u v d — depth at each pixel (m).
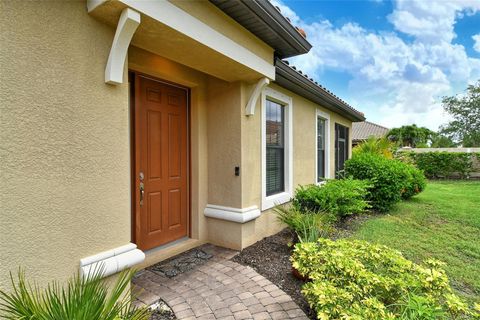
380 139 12.70
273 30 3.39
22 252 1.74
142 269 3.44
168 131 4.01
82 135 2.05
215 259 3.78
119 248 2.29
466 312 2.06
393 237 4.89
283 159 5.68
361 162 7.34
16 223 1.72
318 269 2.57
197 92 4.24
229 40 3.03
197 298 2.77
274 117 5.37
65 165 1.95
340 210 5.20
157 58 3.52
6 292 1.67
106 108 2.20
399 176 6.95
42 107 1.83
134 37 2.50
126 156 2.36
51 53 1.87
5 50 1.67
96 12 2.05
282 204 5.23
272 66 4.01
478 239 4.81
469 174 15.38
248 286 3.01
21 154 1.74
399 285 2.23
